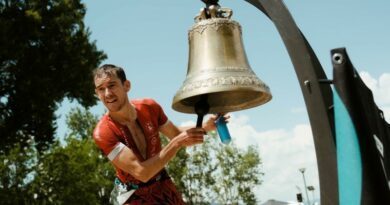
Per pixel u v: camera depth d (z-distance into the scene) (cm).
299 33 261
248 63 298
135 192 361
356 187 220
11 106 2161
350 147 223
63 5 2286
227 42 293
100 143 351
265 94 303
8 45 2030
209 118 328
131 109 360
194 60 294
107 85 345
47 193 3052
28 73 2172
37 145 2272
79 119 4606
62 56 2242
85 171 3447
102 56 2425
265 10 279
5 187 2888
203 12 307
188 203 3900
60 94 2239
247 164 3962
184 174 3900
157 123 382
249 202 3925
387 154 263
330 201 245
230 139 309
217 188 3947
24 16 2150
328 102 256
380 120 267
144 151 364
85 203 3341
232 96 324
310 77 255
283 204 2616
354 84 228
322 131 250
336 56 230
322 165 250
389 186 247
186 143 301
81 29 2352
